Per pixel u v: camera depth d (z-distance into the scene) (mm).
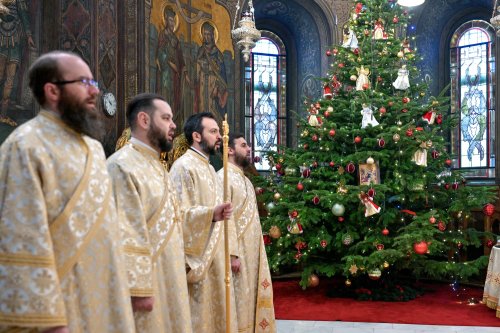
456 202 6855
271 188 7590
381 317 5934
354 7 8109
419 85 7590
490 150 10680
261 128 11773
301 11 11484
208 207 3270
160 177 2896
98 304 2064
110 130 6684
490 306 6082
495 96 10031
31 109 5340
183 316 2816
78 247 2010
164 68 8133
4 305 1785
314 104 7496
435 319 5824
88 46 6270
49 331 1814
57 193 1975
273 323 4383
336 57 7891
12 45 5121
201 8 9422
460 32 11398
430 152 7066
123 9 7098
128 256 2553
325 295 7125
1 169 1888
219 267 3529
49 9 5652
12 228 1819
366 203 6309
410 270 8078
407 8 10844
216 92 9773
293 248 7277
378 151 6789
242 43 7848
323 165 7234
